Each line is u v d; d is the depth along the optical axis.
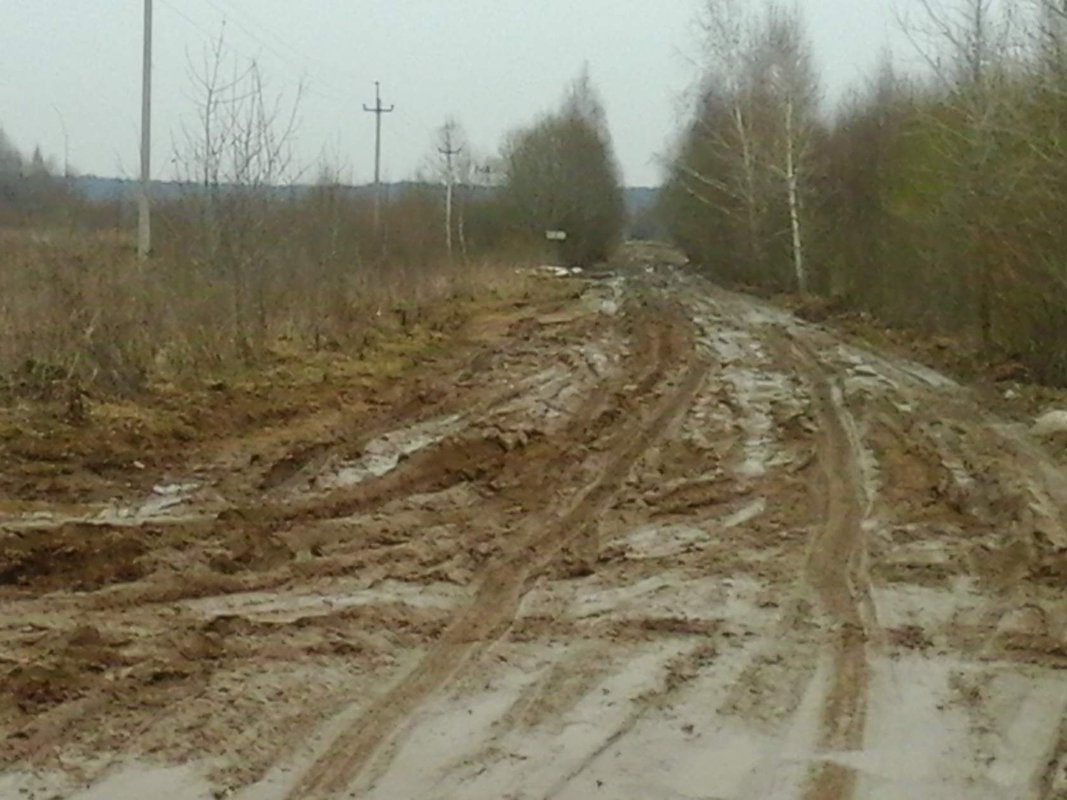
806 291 39.94
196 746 5.89
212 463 11.52
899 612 8.14
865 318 30.69
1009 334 20.62
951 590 8.61
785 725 6.36
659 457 12.92
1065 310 18.67
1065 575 8.87
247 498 10.48
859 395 17.41
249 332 16.95
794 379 19.39
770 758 5.96
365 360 18.64
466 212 57.81
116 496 10.21
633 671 7.05
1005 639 7.64
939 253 24.72
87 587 8.12
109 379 13.48
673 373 19.84
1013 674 7.08
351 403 15.12
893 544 9.73
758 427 14.85
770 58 43.25
